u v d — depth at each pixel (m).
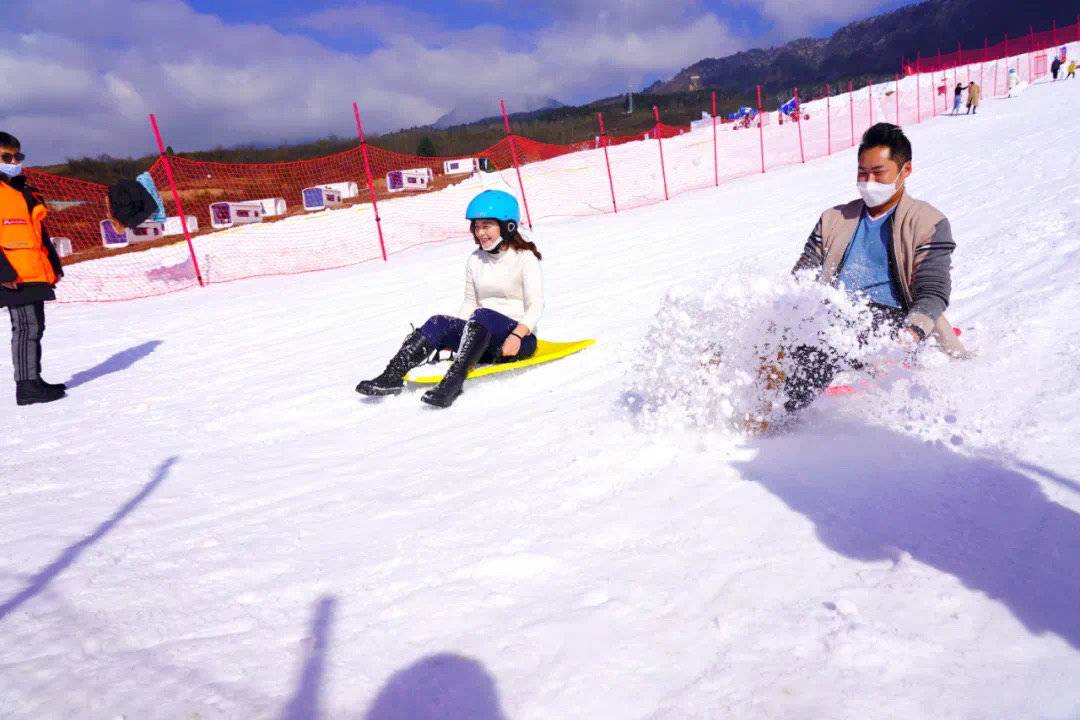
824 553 1.82
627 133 87.75
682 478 2.44
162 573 2.28
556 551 2.06
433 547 2.22
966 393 2.79
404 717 1.44
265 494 2.98
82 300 11.41
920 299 2.74
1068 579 1.57
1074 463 2.09
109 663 1.76
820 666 1.40
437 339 4.18
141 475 3.40
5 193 5.03
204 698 1.57
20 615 2.06
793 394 2.71
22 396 5.26
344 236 16.64
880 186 2.82
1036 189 7.68
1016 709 1.23
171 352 6.90
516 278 4.41
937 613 1.51
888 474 2.21
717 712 1.31
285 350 6.42
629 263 8.53
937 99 37.12
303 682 1.59
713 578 1.78
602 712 1.37
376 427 3.82
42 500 3.16
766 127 34.88
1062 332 3.30
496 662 1.57
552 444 3.04
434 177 32.56
